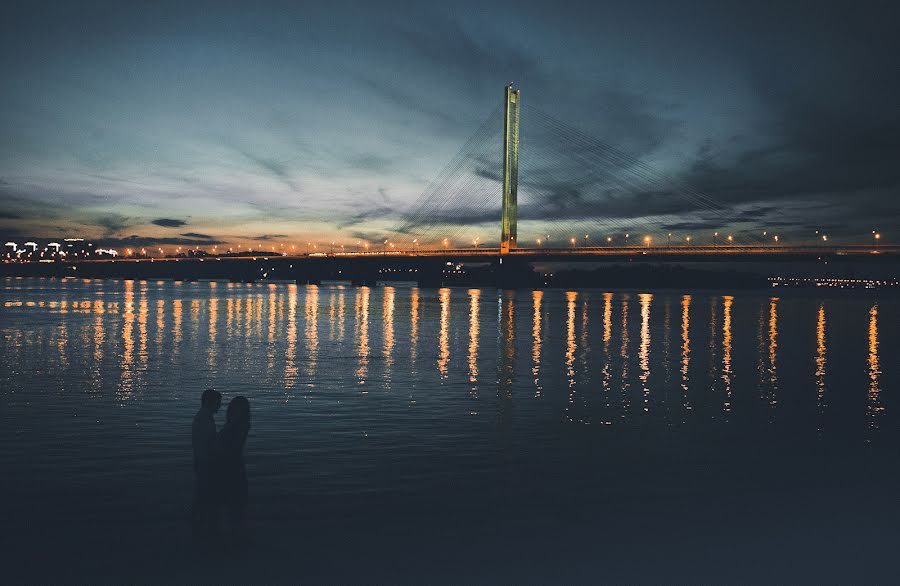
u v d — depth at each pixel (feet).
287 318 187.93
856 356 104.53
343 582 22.94
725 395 64.69
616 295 586.04
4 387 65.05
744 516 29.84
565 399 61.46
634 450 42.11
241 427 25.99
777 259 423.23
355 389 66.28
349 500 31.76
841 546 26.32
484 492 33.17
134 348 103.55
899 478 36.04
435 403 58.70
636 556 25.27
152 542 26.30
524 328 159.43
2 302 278.05
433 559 24.89
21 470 36.22
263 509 30.35
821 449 42.63
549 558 25.09
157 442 42.75
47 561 24.54
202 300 323.98
